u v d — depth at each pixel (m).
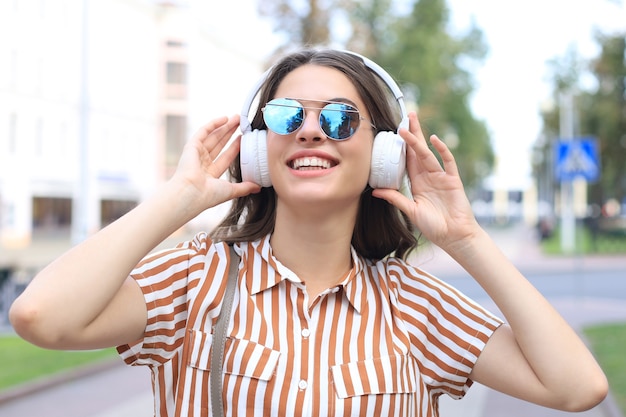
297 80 2.00
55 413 6.34
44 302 1.67
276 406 1.79
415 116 2.04
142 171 39.75
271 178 1.99
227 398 1.81
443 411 6.17
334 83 1.98
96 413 6.33
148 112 39.88
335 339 1.89
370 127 2.00
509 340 1.95
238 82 47.84
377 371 1.83
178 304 1.93
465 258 1.95
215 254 1.99
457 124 37.66
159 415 1.93
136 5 38.00
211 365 1.84
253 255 2.01
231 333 1.87
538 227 39.56
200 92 42.28
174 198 1.88
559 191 47.94
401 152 1.98
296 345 1.87
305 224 1.98
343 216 2.00
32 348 9.28
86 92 19.42
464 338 1.95
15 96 31.09
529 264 23.56
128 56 37.88
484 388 7.05
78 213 19.19
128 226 1.80
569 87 35.22
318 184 1.90
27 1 31.42
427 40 28.50
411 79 27.92
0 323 11.54
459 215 1.96
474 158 46.62
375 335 1.92
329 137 1.90
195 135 2.01
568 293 15.59
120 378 7.88
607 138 29.09
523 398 1.92
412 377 1.90
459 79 37.22
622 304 13.57
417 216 1.99
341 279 1.97
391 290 1.99
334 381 1.81
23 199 31.91
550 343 1.85
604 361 7.83
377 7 25.95
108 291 1.74
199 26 41.66
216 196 1.96
